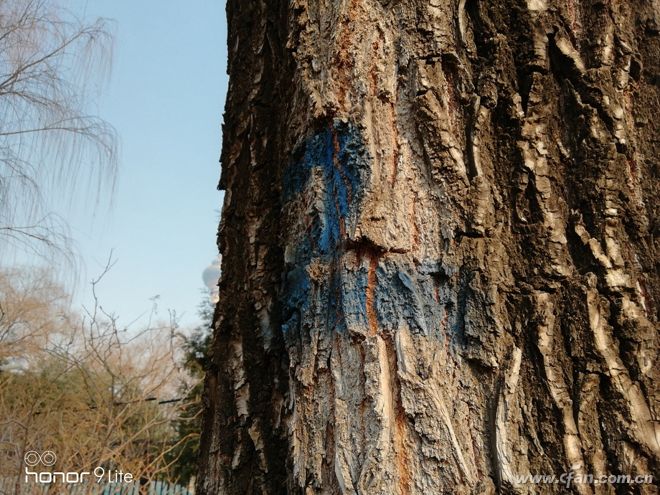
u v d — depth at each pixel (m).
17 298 6.67
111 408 5.85
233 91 1.99
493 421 1.24
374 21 1.48
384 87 1.44
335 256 1.44
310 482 1.35
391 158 1.41
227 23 2.17
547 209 1.35
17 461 5.42
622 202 1.35
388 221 1.37
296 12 1.61
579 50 1.45
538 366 1.27
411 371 1.28
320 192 1.49
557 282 1.31
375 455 1.25
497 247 1.34
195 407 8.84
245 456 1.66
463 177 1.37
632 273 1.31
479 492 1.19
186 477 8.94
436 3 1.45
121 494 6.03
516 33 1.45
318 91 1.51
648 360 1.26
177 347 9.20
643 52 1.45
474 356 1.28
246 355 1.73
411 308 1.32
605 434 1.22
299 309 1.50
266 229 1.78
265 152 1.83
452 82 1.44
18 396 6.21
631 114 1.42
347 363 1.35
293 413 1.44
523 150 1.38
